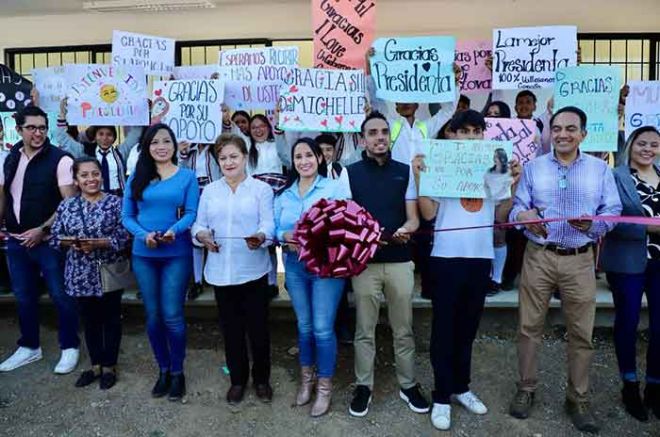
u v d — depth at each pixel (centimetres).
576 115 309
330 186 335
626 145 343
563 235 312
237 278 336
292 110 413
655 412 333
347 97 416
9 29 762
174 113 433
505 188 314
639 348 422
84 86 449
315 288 333
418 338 440
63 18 749
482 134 329
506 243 462
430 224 392
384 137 329
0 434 328
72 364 399
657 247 329
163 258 343
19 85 509
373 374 370
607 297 446
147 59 493
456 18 684
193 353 423
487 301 440
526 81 446
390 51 414
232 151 335
